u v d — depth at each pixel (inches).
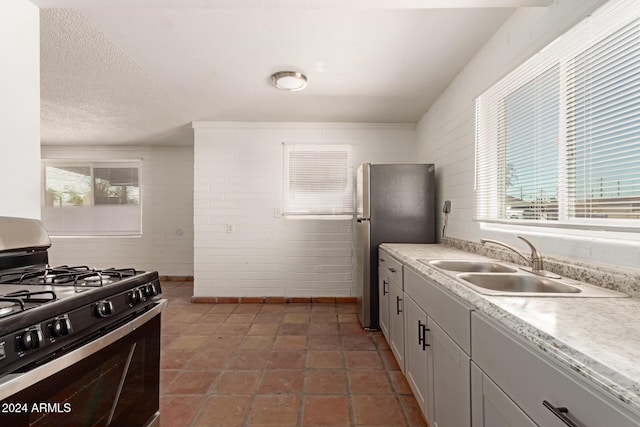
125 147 198.8
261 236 154.0
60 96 116.3
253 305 148.9
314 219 154.3
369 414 68.8
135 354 46.8
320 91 113.2
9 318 28.8
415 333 70.4
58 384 32.8
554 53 57.6
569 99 54.5
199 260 153.6
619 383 21.2
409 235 117.4
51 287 41.9
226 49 83.9
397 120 149.1
